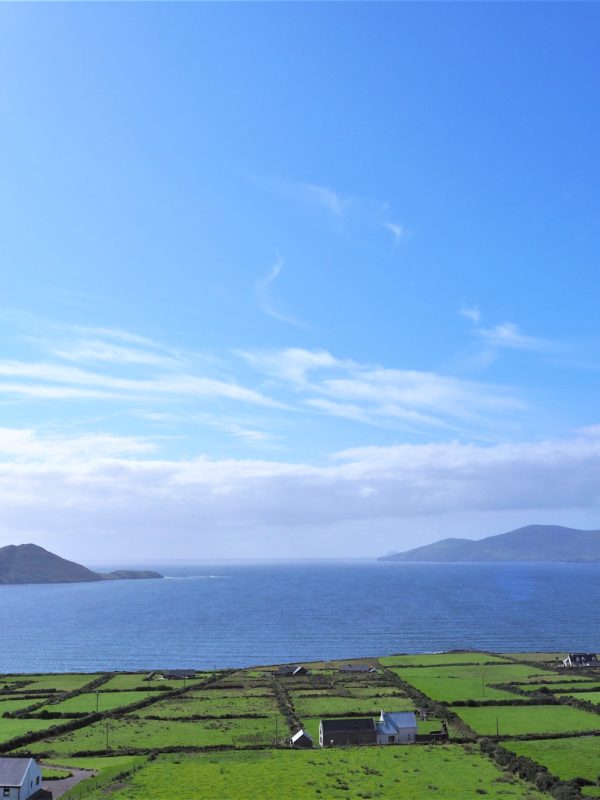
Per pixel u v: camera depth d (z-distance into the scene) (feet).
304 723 399.44
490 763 308.81
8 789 254.47
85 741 359.25
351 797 255.50
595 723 389.39
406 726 364.79
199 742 354.33
